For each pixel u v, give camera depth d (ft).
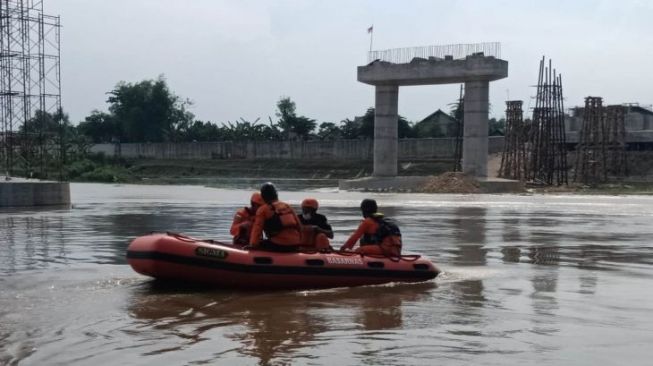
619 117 227.20
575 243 54.95
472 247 51.75
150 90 410.11
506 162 230.48
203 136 382.22
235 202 118.32
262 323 24.71
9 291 31.27
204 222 74.08
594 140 215.31
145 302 28.71
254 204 34.71
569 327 24.18
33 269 38.50
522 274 37.40
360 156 307.58
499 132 334.24
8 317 25.80
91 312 26.68
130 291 31.32
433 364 19.54
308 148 320.91
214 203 115.34
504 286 33.17
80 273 36.83
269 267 31.53
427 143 285.02
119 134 414.21
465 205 117.39
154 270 31.32
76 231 63.10
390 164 191.93
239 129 364.79
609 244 54.29
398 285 33.37
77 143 324.39
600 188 191.52
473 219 83.82
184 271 31.24
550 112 211.61
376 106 192.85
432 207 111.24
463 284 33.81
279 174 307.78
